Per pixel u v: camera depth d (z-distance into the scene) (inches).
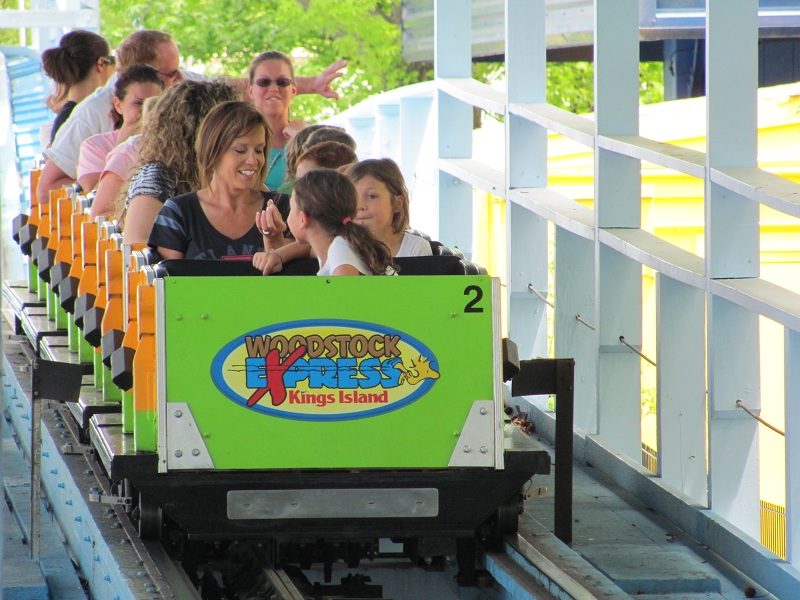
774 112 1149.1
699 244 1321.4
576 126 983.0
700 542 779.4
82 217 932.0
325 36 3730.3
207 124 788.6
